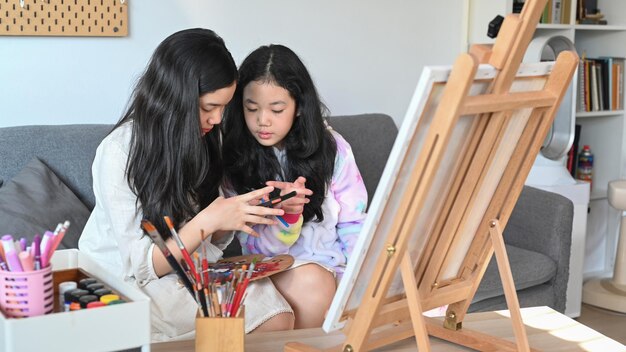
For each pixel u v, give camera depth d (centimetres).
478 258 146
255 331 170
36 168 200
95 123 237
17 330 105
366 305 122
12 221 182
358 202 207
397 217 117
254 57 190
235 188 199
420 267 135
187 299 170
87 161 211
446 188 127
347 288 120
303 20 274
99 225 179
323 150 201
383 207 115
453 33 314
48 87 228
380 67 296
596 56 361
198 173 172
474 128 122
